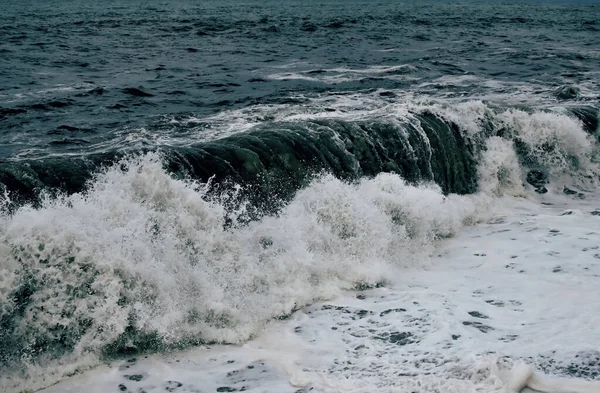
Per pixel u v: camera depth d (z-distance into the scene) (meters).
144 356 5.11
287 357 5.09
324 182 7.49
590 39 32.25
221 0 123.19
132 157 7.07
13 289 4.88
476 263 7.12
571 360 4.73
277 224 6.78
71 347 4.98
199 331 5.40
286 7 79.56
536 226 8.41
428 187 9.03
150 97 13.83
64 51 22.52
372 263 6.82
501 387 4.34
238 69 18.80
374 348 5.17
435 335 5.31
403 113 9.95
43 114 11.66
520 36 33.78
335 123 8.95
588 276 6.59
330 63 20.52
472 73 18.75
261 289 6.07
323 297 6.21
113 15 51.78
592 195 10.12
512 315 5.68
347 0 131.88
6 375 4.65
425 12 66.19
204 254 6.08
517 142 10.59
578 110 11.76
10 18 44.06
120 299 5.26
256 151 7.79
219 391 4.62
